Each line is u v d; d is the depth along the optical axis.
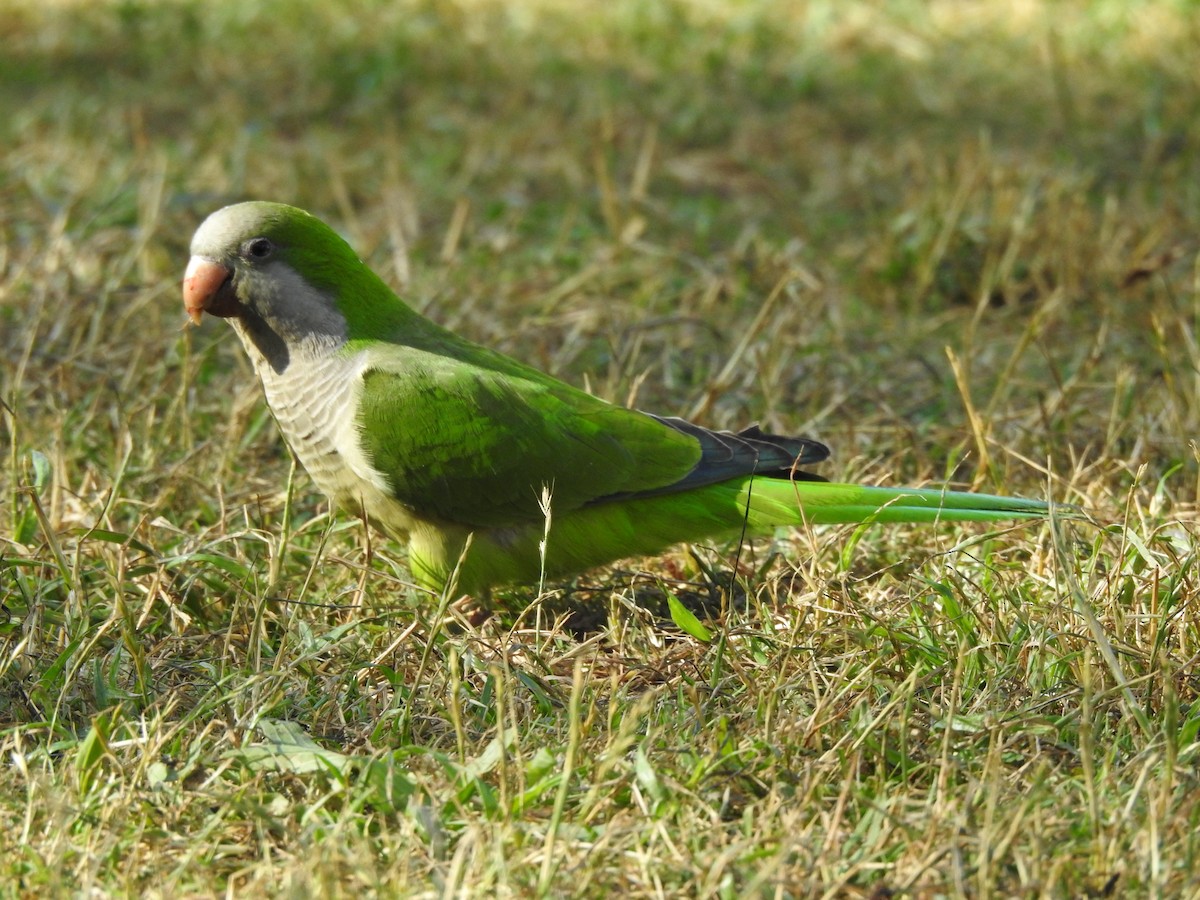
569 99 19.05
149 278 12.97
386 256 13.86
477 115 18.55
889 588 8.38
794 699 7.09
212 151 16.66
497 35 21.88
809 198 16.12
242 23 22.11
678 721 6.94
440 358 8.55
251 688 7.11
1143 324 12.69
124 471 9.09
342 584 8.61
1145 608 7.82
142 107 18.55
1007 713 6.76
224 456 9.89
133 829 6.04
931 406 11.45
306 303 8.46
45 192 15.09
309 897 5.44
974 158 16.38
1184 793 6.15
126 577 8.16
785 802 6.27
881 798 6.19
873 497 8.48
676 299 13.52
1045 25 22.33
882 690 7.09
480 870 5.71
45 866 5.70
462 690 7.34
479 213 15.40
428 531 8.63
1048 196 14.72
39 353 11.40
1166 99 18.70
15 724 6.90
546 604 8.81
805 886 5.65
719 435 8.76
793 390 11.62
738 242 14.52
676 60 20.91
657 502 8.62
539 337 12.40
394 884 5.62
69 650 7.25
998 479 9.71
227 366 11.74
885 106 19.20
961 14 23.28
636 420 8.62
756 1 23.97
